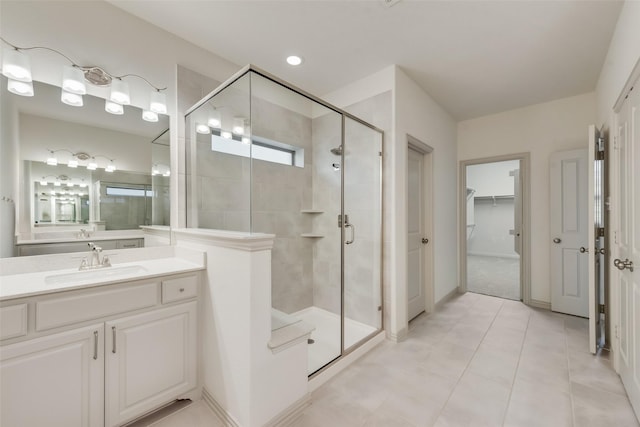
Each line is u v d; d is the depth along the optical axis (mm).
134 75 1936
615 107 1946
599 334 2336
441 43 2244
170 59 2109
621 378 1849
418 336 2617
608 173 2246
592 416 1545
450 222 3840
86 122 1766
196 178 2107
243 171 1807
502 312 3250
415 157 3170
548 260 3393
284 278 2668
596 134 2283
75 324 1285
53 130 1650
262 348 1393
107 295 1367
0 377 1111
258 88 2051
